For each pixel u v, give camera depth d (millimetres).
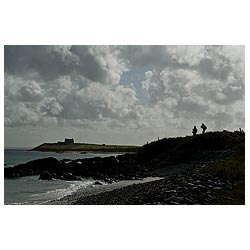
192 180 28609
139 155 71562
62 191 40594
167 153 64562
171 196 23391
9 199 35062
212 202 22781
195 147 62000
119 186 44031
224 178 29828
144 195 25672
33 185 46531
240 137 61906
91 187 44000
